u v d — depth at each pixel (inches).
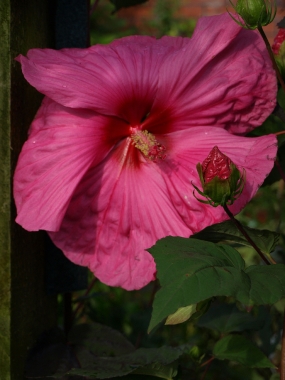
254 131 29.5
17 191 23.5
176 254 20.7
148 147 24.4
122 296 47.1
